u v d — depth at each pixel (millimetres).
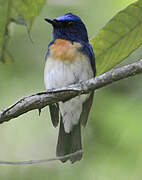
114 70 5477
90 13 12398
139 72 5297
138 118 10289
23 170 11703
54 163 11711
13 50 12266
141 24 6207
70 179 10906
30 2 5879
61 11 12375
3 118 6273
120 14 6078
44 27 12570
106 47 6512
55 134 12422
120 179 10008
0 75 12000
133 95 11016
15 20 6047
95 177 10438
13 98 11844
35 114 12508
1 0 5832
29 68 12234
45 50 12469
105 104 11070
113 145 10414
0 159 12078
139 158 9945
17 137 12383
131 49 6539
